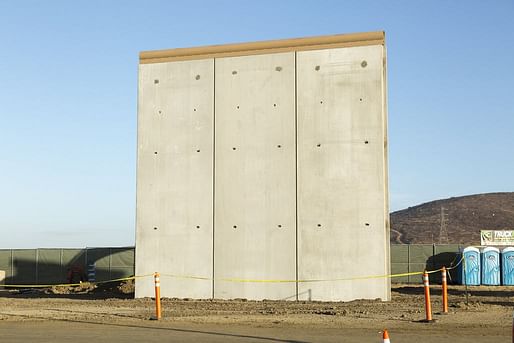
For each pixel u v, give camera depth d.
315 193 26.78
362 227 26.25
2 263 47.66
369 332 18.42
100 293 35.50
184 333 18.78
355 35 26.91
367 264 26.11
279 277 26.91
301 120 27.14
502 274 41.50
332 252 26.47
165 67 28.77
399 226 123.88
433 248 45.75
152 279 28.25
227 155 27.81
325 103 26.95
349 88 26.77
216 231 27.70
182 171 28.23
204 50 28.42
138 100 28.89
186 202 28.11
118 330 19.62
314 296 26.52
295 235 26.88
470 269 41.62
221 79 28.14
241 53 28.02
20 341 17.72
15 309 25.98
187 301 27.16
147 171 28.61
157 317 21.81
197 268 27.78
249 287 27.20
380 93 26.45
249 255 27.28
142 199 28.58
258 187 27.39
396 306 24.53
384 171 26.23
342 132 26.69
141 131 28.78
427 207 134.88
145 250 28.41
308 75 27.22
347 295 26.23
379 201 26.14
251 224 27.34
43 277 47.12
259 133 27.56
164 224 28.27
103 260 46.12
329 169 26.70
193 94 28.38
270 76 27.62
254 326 20.08
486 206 127.31
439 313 22.42
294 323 20.58
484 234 45.00
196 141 28.19
